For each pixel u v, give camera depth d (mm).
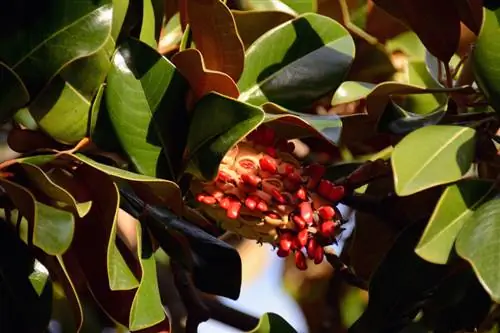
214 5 1312
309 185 1331
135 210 1325
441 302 1374
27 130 1319
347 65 1391
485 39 1300
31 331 1315
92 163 1269
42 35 1288
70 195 1255
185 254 1343
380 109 1382
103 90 1312
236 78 1344
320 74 1387
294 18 1393
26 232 1340
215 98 1291
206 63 1342
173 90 1318
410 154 1259
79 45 1287
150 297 1294
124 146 1310
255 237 1326
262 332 1359
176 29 1390
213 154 1290
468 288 1373
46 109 1308
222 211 1322
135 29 1356
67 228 1266
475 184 1273
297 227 1317
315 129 1308
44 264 1320
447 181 1253
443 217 1260
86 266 1312
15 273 1315
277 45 1388
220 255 1363
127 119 1312
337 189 1331
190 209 1323
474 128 1316
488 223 1249
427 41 1401
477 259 1231
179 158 1315
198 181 1319
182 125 1317
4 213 1365
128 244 1365
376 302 1376
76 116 1312
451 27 1391
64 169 1289
